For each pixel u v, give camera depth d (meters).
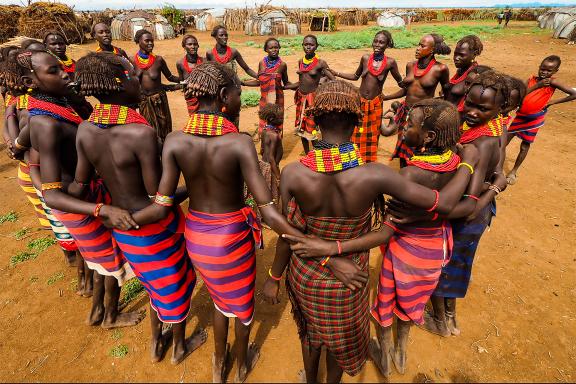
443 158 2.08
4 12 21.86
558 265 3.96
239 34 30.91
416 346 3.01
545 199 5.31
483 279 3.74
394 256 2.44
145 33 5.54
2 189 5.69
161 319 2.62
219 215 2.17
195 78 1.94
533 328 3.17
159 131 6.18
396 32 27.69
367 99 5.73
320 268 2.03
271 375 2.78
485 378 2.75
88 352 2.97
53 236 4.53
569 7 29.58
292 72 14.59
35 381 2.74
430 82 5.05
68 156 2.46
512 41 22.59
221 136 1.97
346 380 2.73
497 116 2.34
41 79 2.28
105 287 3.06
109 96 2.10
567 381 2.73
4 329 3.18
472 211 2.19
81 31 24.12
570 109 9.48
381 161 6.66
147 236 2.32
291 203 2.03
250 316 2.50
